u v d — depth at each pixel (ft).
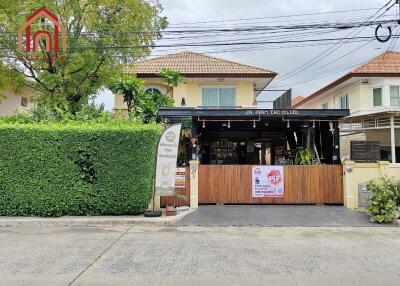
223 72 67.51
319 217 38.17
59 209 37.17
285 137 68.33
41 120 44.98
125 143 37.63
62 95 57.41
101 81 60.54
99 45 56.75
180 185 43.29
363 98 73.26
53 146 37.27
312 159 51.88
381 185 37.35
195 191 42.83
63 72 57.52
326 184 44.62
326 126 53.78
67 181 37.22
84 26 57.00
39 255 24.59
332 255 25.18
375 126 61.26
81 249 26.23
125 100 58.08
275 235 31.48
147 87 68.59
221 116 48.29
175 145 39.17
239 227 34.63
